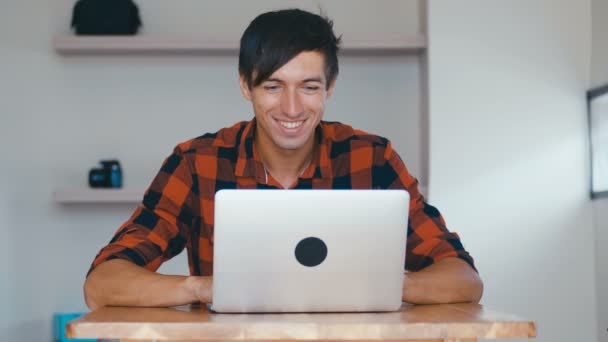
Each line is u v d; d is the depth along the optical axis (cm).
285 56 152
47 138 387
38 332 380
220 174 182
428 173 360
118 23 373
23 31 386
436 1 362
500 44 361
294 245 124
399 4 393
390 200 124
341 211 123
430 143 359
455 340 111
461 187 358
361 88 391
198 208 183
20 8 387
